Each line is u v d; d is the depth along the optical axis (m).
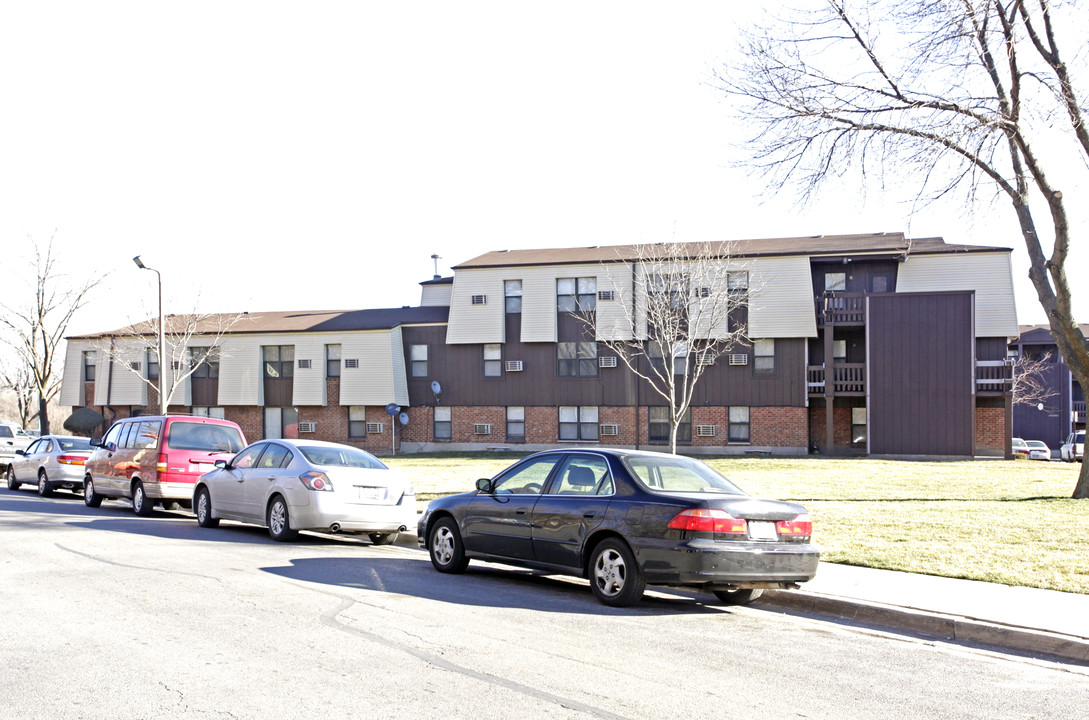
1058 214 16.92
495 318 38.78
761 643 7.42
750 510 8.52
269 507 13.95
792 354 35.50
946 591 9.22
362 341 40.41
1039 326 52.03
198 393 43.06
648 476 9.27
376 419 40.62
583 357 38.00
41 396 39.47
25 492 24.09
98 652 6.44
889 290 36.03
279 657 6.38
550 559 9.58
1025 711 5.67
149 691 5.51
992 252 35.47
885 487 20.47
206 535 14.22
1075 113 15.64
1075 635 7.41
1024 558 10.88
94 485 19.16
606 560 8.96
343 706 5.29
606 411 37.62
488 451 38.56
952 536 12.61
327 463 13.80
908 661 6.97
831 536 12.79
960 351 33.50
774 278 35.31
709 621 8.34
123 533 13.94
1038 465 28.80
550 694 5.63
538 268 38.19
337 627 7.39
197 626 7.32
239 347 42.34
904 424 33.91
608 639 7.31
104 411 45.25
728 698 5.70
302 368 41.56
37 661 6.19
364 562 11.56
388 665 6.22
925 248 36.50
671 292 33.62
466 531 10.62
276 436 42.38
